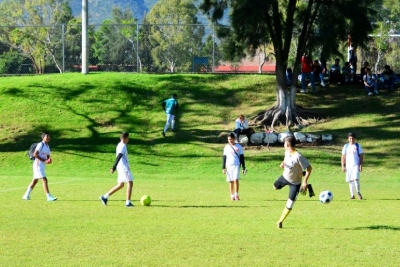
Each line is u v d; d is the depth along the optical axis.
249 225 13.99
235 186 19.75
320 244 11.82
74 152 34.19
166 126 36.00
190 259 10.56
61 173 30.84
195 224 14.12
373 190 24.55
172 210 16.70
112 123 37.94
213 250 11.26
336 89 42.38
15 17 73.56
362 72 43.19
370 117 37.78
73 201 18.75
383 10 60.38
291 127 37.25
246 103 40.72
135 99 40.91
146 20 69.56
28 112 39.06
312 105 40.16
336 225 14.07
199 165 32.47
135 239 12.23
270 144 34.72
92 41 60.25
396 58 55.19
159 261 10.42
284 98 38.09
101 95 41.19
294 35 40.53
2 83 43.44
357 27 36.00
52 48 58.34
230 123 38.03
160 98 41.22
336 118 38.22
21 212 16.02
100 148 34.81
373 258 10.70
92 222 14.37
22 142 35.62
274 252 11.11
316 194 22.27
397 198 21.03
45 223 14.17
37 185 24.47
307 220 14.83
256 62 67.12
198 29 53.06
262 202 19.05
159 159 33.25
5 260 10.48
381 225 14.07
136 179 28.53
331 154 32.97
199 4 38.09
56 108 39.53
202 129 37.09
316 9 37.06
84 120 38.12
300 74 42.81
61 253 11.00
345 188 25.30
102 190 22.55
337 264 10.28
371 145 34.09
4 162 33.34
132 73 45.44
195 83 43.31
